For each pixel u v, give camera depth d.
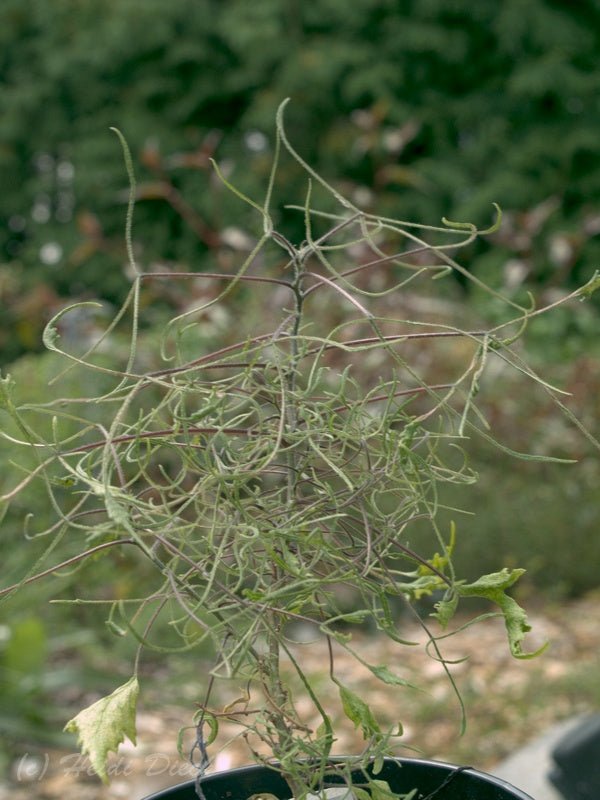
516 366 0.79
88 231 7.68
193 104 11.98
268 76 11.81
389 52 11.37
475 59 11.42
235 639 0.78
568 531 5.12
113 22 11.77
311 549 0.82
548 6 11.10
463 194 11.10
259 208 0.80
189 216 6.74
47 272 11.92
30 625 3.32
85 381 4.43
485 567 4.98
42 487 4.11
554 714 3.42
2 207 12.97
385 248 6.12
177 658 3.78
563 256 7.50
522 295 6.89
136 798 2.67
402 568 4.85
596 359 6.11
